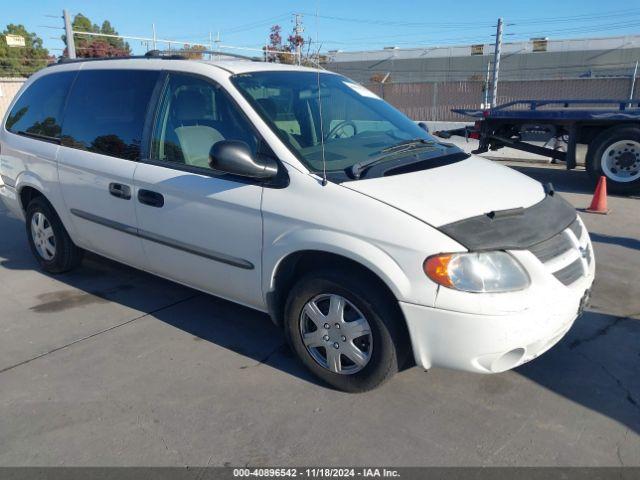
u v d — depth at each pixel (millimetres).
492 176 3332
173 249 3686
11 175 4949
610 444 2715
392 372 2949
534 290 2645
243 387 3205
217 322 4023
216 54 4496
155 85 3834
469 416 2930
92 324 4004
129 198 3832
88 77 4352
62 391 3172
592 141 8594
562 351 3594
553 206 3172
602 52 40844
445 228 2658
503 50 42281
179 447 2709
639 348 3635
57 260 4793
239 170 3021
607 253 5551
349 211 2818
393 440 2744
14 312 4211
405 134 3840
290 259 3115
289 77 3797
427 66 43906
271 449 2689
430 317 2650
